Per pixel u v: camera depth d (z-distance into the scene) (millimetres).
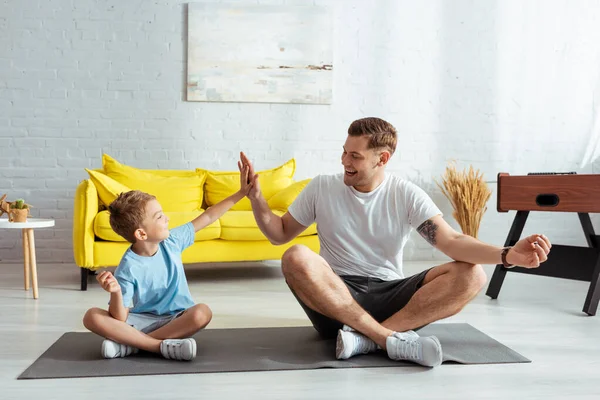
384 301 2527
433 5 5438
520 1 5508
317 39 5316
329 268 2396
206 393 2018
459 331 2877
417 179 5484
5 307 3398
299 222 2668
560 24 5547
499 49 5508
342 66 5367
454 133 5504
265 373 2236
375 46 5395
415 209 2514
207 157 5281
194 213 4266
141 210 2346
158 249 2480
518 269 3789
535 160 5586
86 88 5137
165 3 5176
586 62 5590
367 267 2572
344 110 5395
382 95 5422
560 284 4270
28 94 5090
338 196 2602
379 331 2381
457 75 5484
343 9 5348
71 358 2389
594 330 2951
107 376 2182
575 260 3635
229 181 4844
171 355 2352
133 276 2385
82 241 3943
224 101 5262
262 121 5316
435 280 2410
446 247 2416
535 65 5547
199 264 5164
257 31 5250
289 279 2404
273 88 5289
